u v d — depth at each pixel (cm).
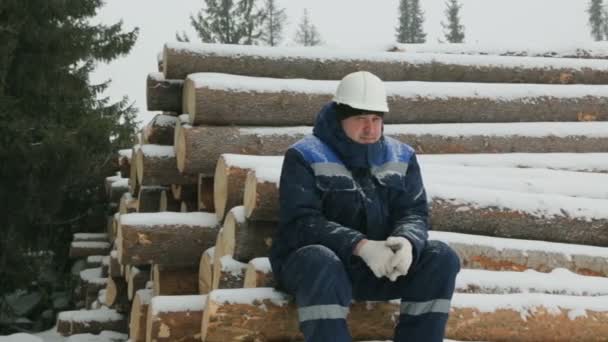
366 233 385
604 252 498
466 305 413
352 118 383
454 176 550
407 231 367
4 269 1207
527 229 506
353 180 384
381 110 380
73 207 1446
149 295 622
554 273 480
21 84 1212
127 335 904
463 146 682
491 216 501
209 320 387
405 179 395
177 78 700
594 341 423
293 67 720
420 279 364
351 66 740
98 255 1291
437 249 368
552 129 712
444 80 779
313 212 373
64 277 1370
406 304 371
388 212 391
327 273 347
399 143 406
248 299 392
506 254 481
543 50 909
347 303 352
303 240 371
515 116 729
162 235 585
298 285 359
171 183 709
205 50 698
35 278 1284
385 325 399
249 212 465
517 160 659
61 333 929
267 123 636
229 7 4016
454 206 497
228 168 518
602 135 720
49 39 1226
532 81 811
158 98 740
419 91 698
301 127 639
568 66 820
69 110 1338
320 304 347
